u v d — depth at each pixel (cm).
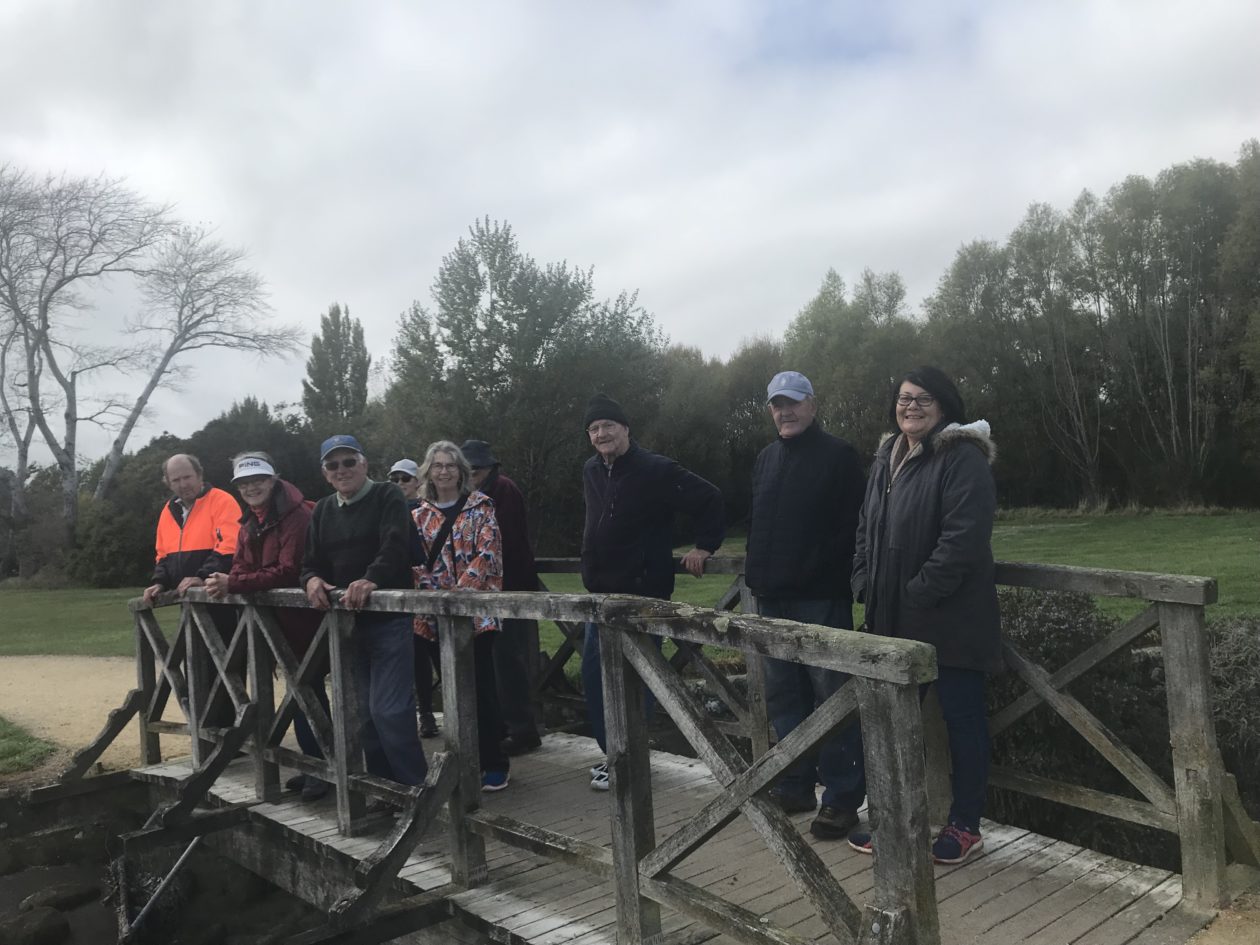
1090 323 2784
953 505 276
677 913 277
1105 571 279
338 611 370
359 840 368
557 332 1933
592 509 400
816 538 335
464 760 318
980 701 295
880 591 297
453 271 1909
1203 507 2431
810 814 358
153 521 2269
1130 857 413
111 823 534
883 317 3198
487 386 1916
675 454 2530
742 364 3045
